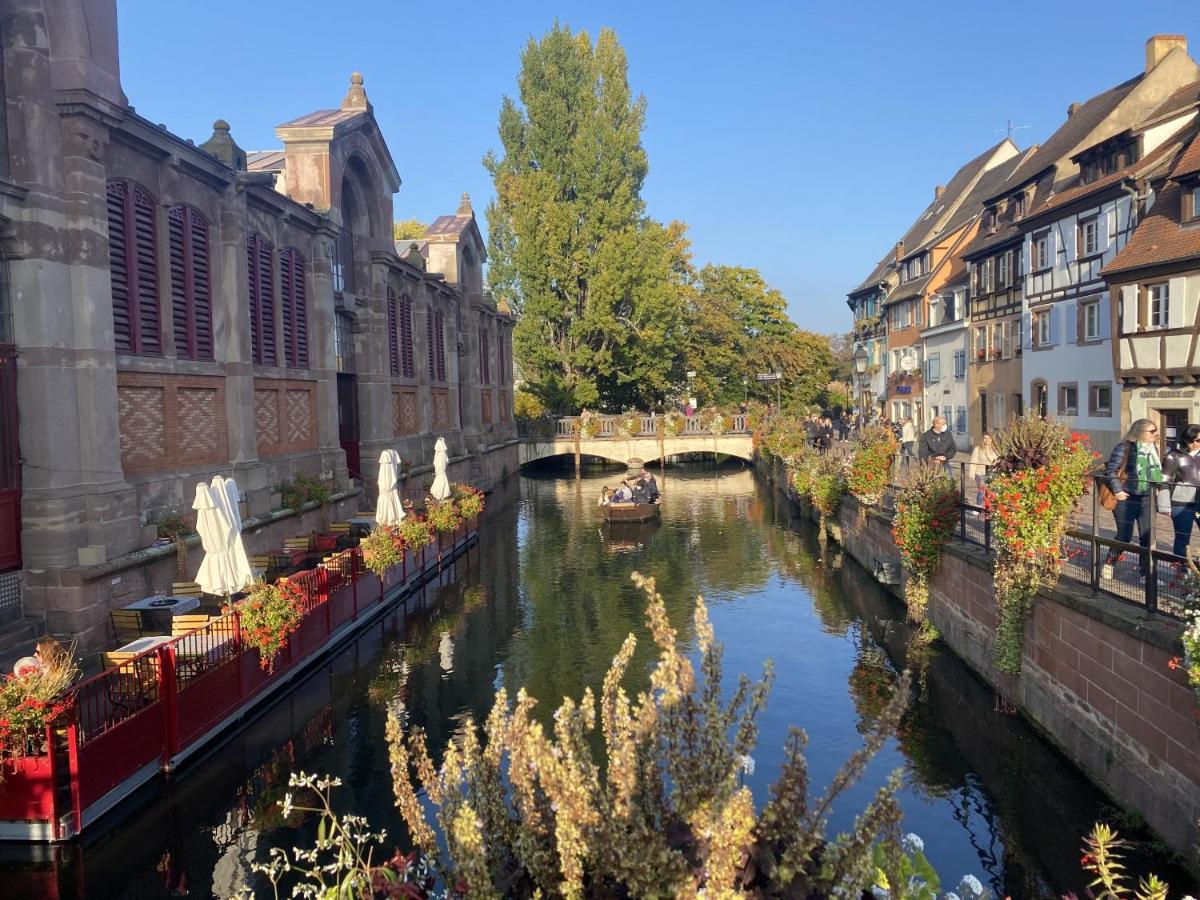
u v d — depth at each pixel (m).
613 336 50.03
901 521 15.27
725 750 3.47
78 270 11.46
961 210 45.38
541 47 49.44
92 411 11.50
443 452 23.31
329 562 14.24
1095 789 8.88
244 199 16.47
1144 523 9.32
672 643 3.72
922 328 44.53
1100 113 30.12
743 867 3.25
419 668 13.40
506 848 3.71
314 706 11.67
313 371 20.12
